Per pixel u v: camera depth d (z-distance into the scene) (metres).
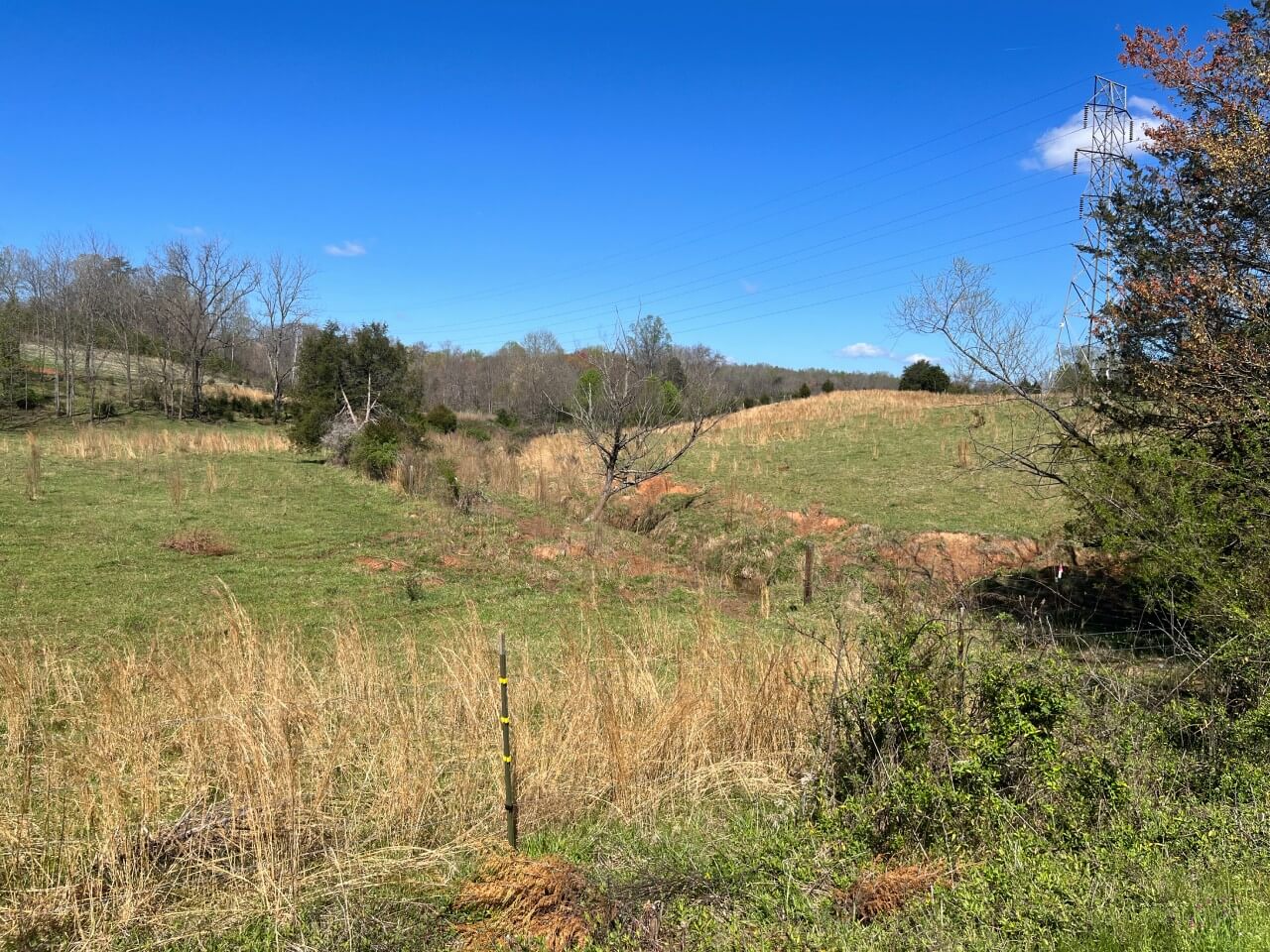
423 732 5.77
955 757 4.67
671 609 13.47
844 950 3.47
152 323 55.28
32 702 6.28
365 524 17.50
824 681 6.02
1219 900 3.62
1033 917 3.56
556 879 4.14
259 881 4.18
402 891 4.30
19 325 50.41
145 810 4.50
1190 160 9.27
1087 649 7.85
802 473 24.09
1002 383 12.52
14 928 3.78
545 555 16.45
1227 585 6.55
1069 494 10.42
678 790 5.60
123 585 11.73
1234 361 8.18
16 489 17.52
